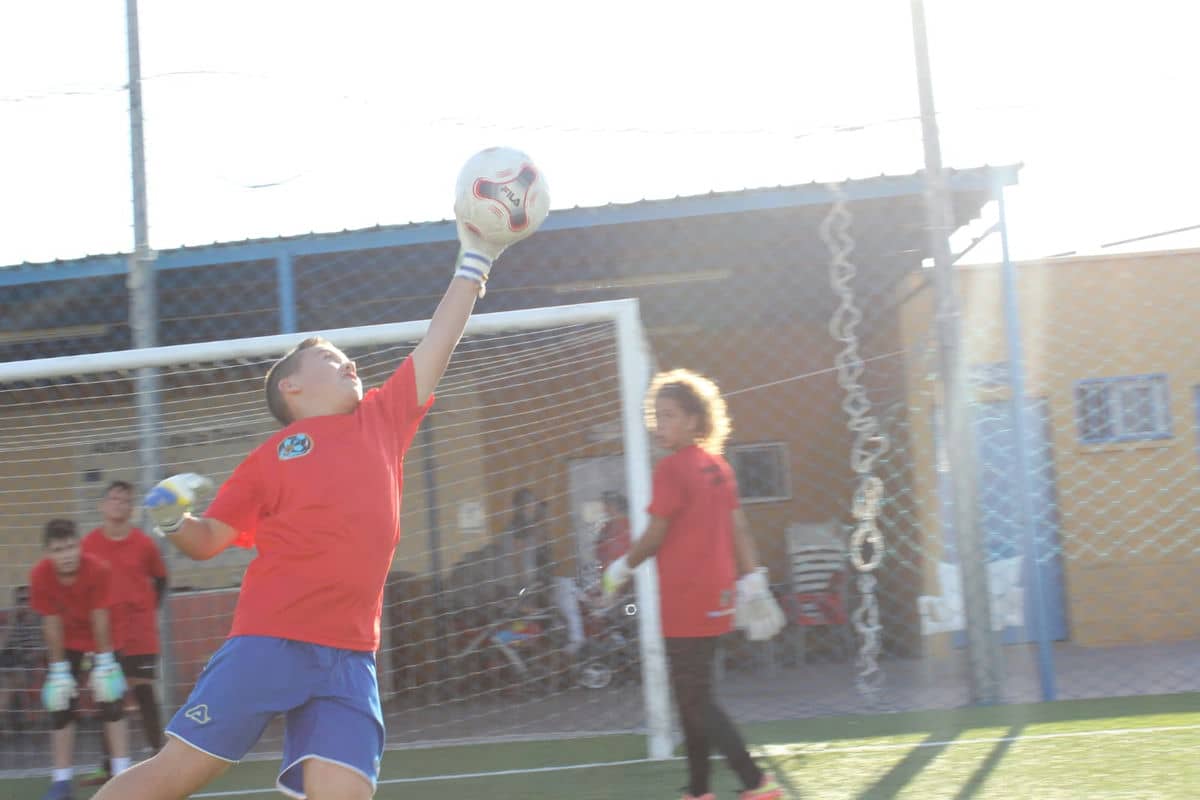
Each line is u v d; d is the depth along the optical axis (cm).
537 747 621
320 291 984
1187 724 555
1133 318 1028
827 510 1060
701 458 423
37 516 830
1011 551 1005
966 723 595
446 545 945
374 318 1032
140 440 598
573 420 962
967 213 909
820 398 1071
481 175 291
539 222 298
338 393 282
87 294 916
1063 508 1015
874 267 1011
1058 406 1020
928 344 991
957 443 655
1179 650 936
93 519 829
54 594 542
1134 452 1019
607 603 816
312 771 262
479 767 569
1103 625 1008
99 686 543
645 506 548
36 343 1065
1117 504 1018
